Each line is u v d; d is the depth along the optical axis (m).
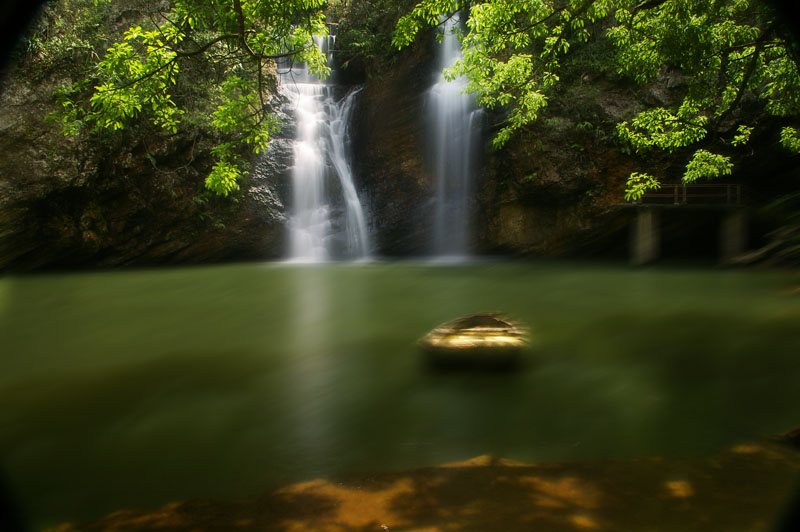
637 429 4.60
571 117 19.48
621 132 10.48
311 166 23.28
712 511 2.87
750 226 18.28
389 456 4.21
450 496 3.19
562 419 4.95
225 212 21.38
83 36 17.92
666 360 7.16
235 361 7.88
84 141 17.61
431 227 22.80
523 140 19.98
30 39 16.30
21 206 16.95
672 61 9.20
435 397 5.75
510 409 5.28
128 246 20.00
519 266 20.16
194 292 15.23
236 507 3.27
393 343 8.76
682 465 3.58
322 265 21.23
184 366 7.64
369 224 23.89
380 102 23.45
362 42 23.41
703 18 8.45
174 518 3.15
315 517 3.04
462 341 6.44
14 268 17.75
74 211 18.38
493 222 21.72
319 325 10.59
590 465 3.62
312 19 8.00
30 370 7.54
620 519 2.82
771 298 12.18
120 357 8.29
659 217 19.27
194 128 19.84
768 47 8.07
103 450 4.50
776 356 7.22
